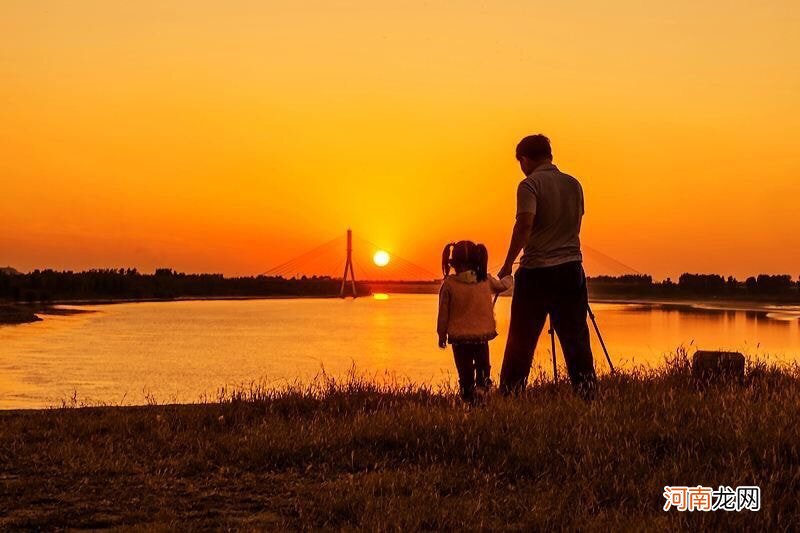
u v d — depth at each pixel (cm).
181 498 533
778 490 503
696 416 682
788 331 7888
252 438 675
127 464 612
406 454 635
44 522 482
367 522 462
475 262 838
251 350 5791
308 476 588
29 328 8669
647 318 11600
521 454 599
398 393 960
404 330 8725
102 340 6850
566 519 467
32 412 880
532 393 810
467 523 464
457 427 668
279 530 461
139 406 912
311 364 4581
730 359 949
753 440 596
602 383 911
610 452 587
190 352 5578
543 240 799
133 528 462
